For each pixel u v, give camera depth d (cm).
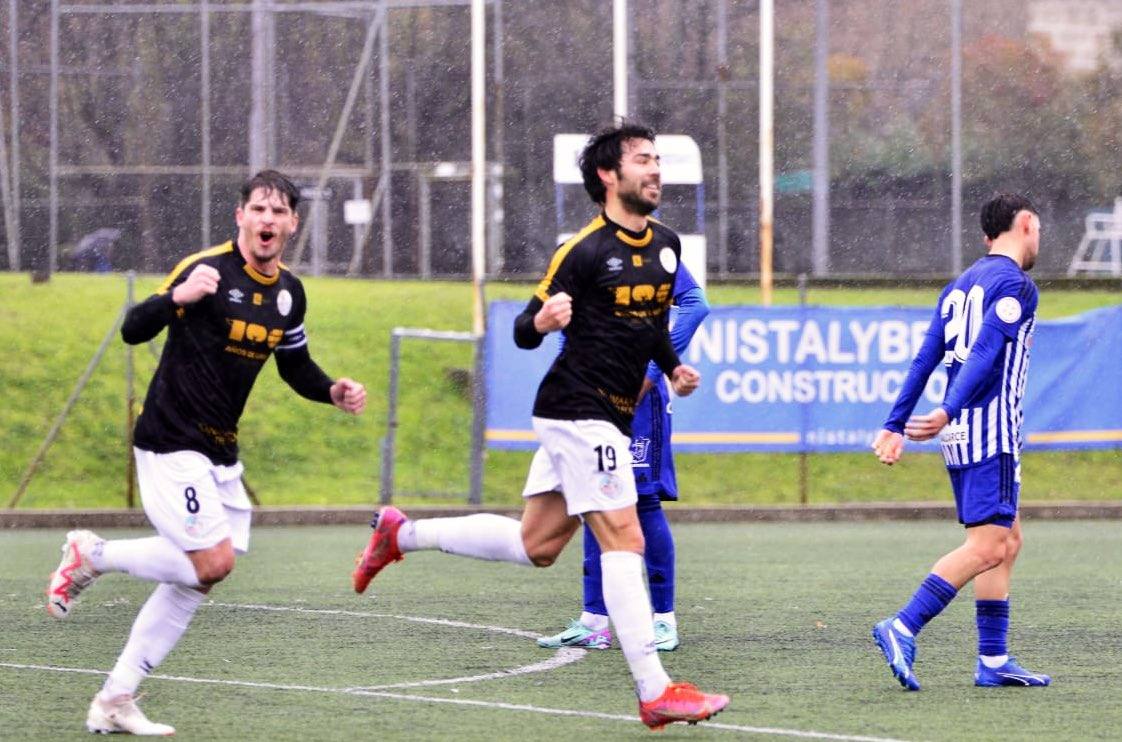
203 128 6769
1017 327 2181
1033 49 7025
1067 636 2694
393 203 6781
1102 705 2081
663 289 1908
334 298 6519
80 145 6738
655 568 2531
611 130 1895
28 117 6712
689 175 6762
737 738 1859
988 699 2123
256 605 3022
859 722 1959
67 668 2341
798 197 6881
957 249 6931
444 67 6744
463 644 2580
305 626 2764
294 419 5609
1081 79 7069
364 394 1991
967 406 2198
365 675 2292
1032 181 7044
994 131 7012
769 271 6144
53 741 1825
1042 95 7038
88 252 6719
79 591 1892
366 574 2045
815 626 2789
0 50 6706
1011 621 2864
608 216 1908
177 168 6769
